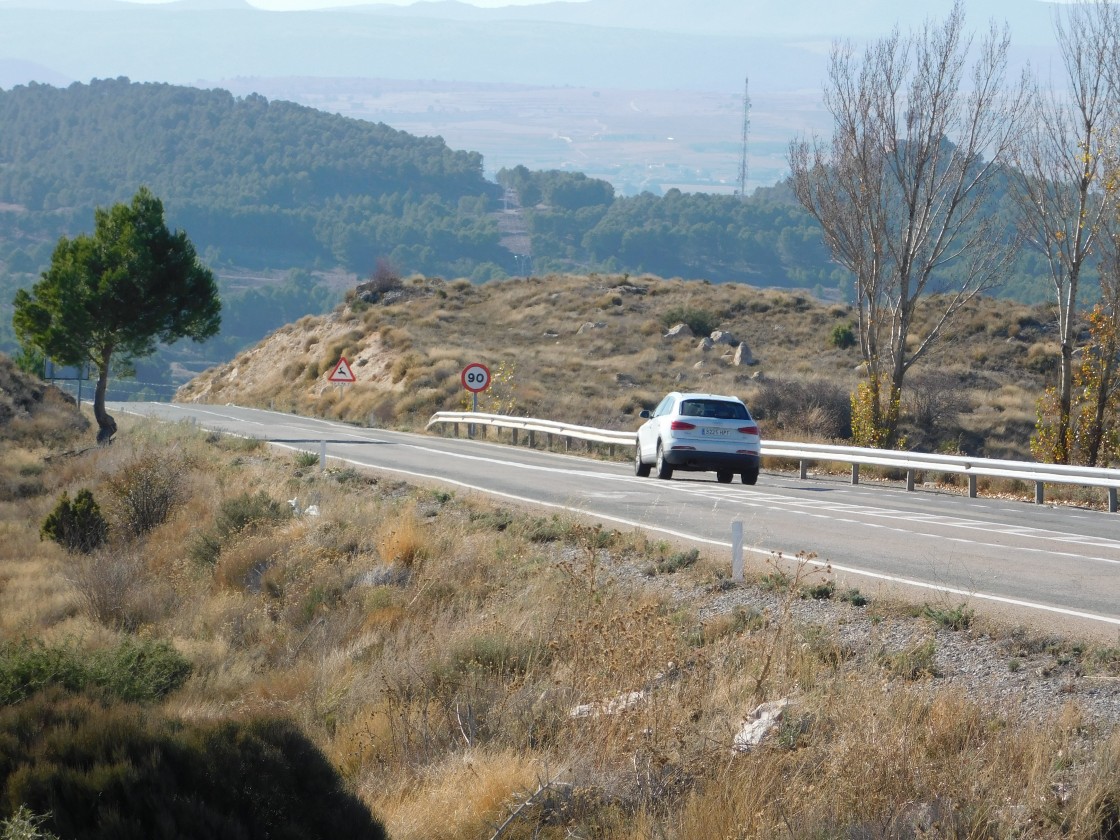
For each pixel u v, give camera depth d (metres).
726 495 38.28
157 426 65.31
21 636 22.66
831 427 77.31
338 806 10.15
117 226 67.38
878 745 11.63
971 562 24.55
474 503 33.41
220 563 29.41
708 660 14.98
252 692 19.12
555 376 99.44
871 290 60.66
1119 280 49.41
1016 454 73.75
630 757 12.54
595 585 21.14
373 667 18.61
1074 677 14.79
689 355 110.06
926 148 59.31
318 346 127.50
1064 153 51.47
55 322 66.75
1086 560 25.09
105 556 30.34
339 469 43.97
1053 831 10.23
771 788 11.27
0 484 52.22
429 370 99.00
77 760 9.28
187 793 9.29
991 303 117.75
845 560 24.64
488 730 14.74
